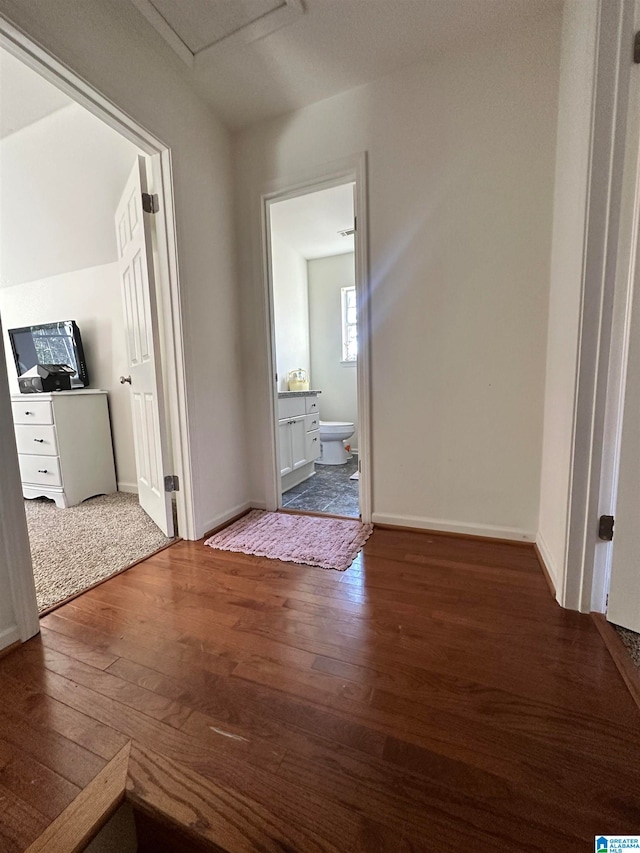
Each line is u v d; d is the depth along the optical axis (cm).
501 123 168
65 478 264
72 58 131
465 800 70
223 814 69
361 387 207
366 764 78
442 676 101
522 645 113
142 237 185
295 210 312
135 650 115
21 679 104
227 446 224
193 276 193
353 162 195
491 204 173
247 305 233
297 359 425
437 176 181
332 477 342
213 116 205
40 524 227
